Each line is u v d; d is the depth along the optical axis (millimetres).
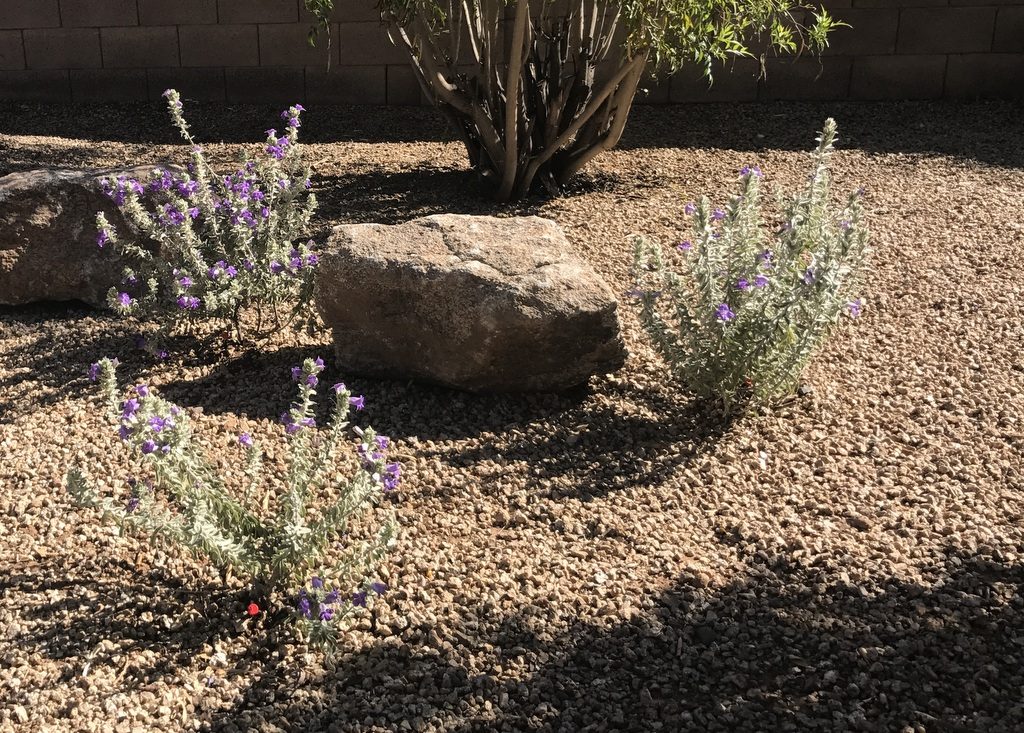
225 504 2865
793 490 3432
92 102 8680
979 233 5523
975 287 4891
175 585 2945
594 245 5406
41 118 8258
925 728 2412
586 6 7773
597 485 3488
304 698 2557
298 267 4391
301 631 2740
